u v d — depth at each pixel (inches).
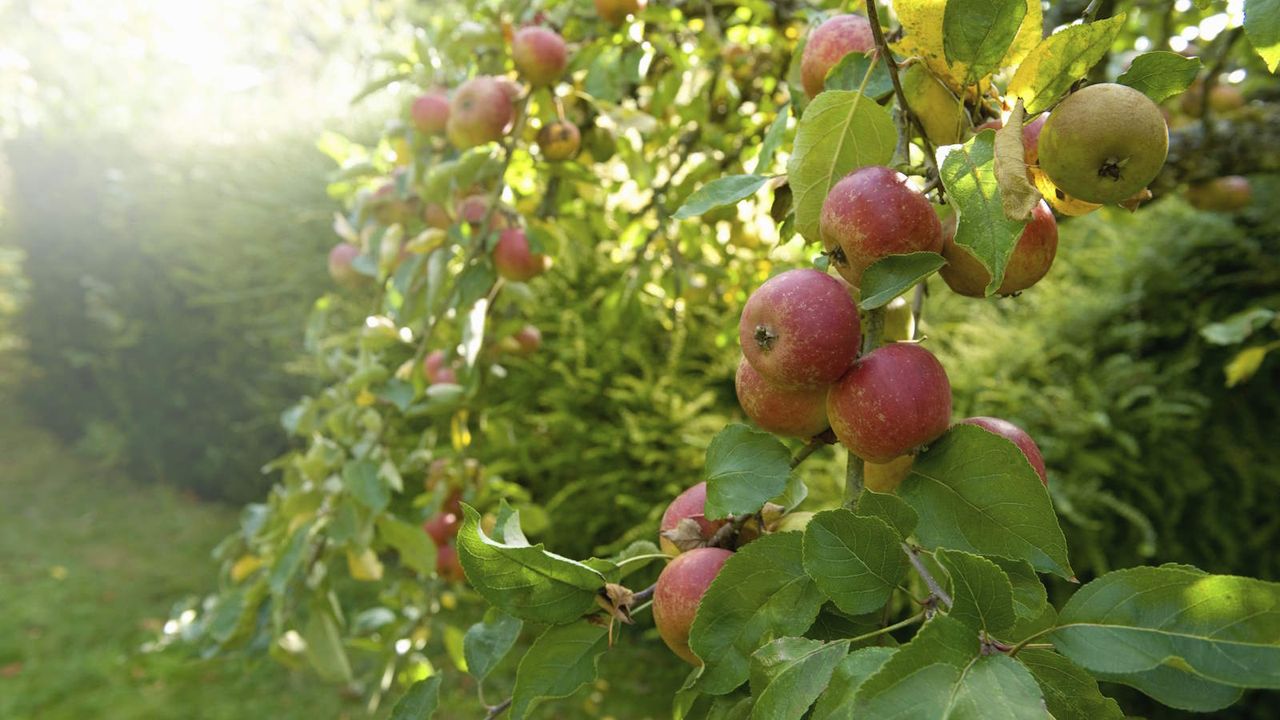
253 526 50.7
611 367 95.3
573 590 19.3
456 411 50.6
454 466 50.6
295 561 43.8
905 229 16.6
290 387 142.3
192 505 159.0
